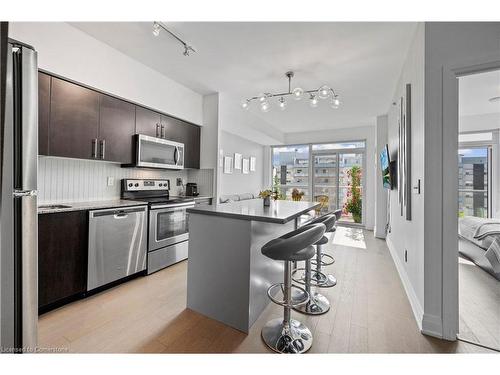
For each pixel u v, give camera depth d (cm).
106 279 235
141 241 269
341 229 561
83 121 233
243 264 181
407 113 236
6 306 121
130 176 313
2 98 116
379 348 160
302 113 482
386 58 264
